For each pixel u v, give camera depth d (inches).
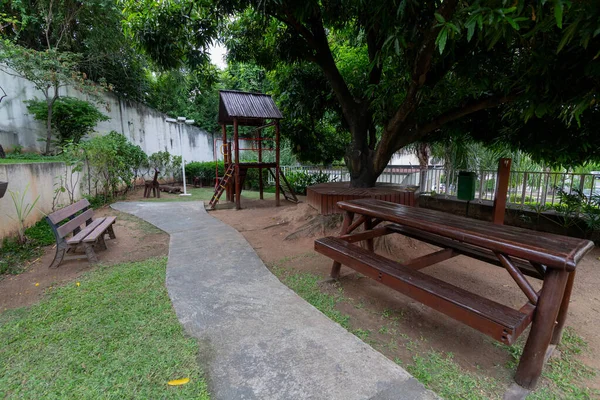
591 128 144.9
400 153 485.4
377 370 66.4
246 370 66.2
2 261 143.5
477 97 149.9
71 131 323.3
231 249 160.4
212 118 735.7
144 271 128.6
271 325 85.0
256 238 188.7
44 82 272.5
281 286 112.9
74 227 150.9
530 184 217.3
